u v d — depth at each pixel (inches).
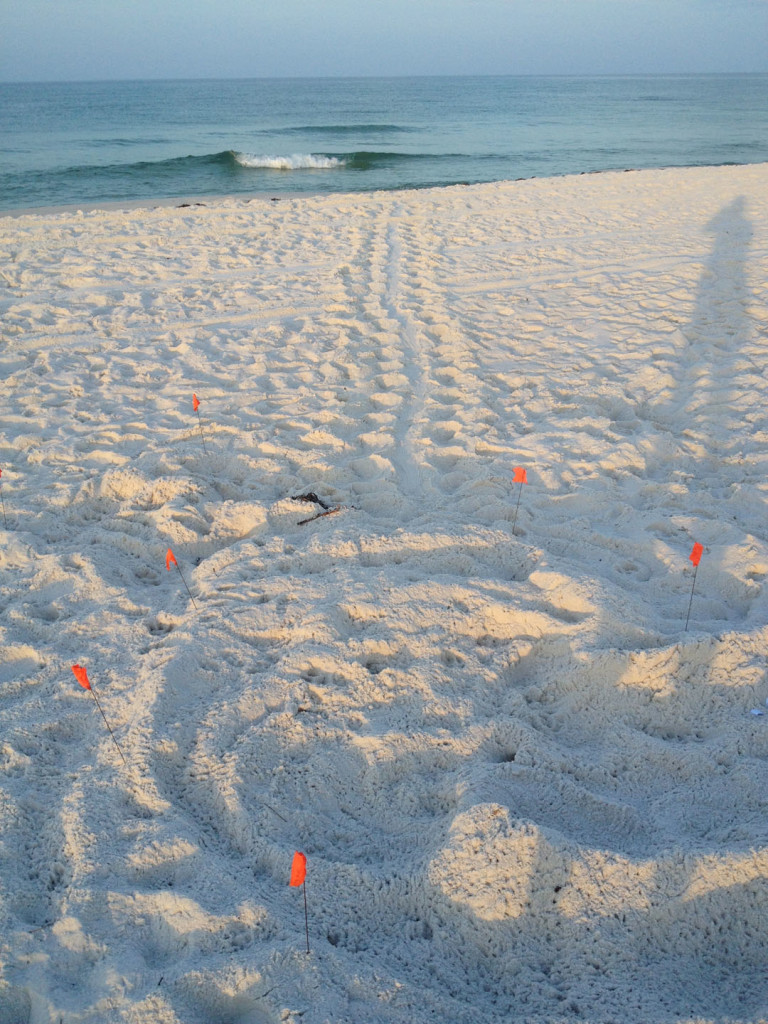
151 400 209.6
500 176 672.4
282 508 155.9
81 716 104.6
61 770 96.6
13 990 71.2
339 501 160.7
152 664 111.7
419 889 78.0
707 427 189.6
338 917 76.9
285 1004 67.1
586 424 189.0
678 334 244.7
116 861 82.1
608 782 93.5
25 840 86.7
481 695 105.0
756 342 238.8
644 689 105.7
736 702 103.6
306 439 186.9
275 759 96.1
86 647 118.7
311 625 115.8
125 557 144.7
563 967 72.2
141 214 422.9
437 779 93.4
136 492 164.1
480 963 73.4
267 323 264.4
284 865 81.4
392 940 75.5
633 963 71.9
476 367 227.0
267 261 335.3
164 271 320.5
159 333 256.5
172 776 94.3
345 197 474.9
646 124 1230.3
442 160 784.9
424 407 203.6
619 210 427.2
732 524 145.6
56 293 294.8
